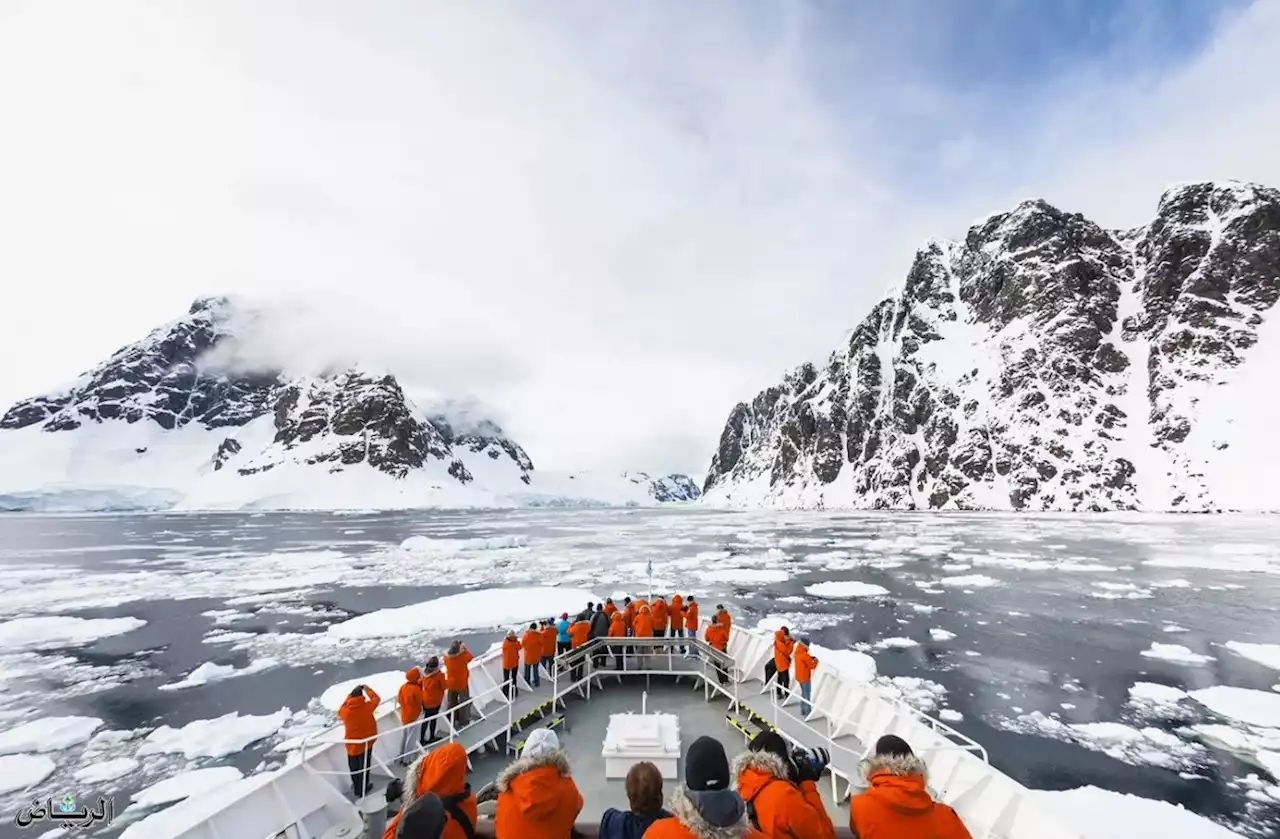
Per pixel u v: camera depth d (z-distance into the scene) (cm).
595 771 760
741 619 2967
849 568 4691
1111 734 1577
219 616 3262
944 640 2555
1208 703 1791
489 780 759
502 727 870
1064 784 1315
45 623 3048
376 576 4572
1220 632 2623
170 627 3027
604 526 10600
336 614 3294
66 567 5259
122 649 2631
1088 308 12450
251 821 623
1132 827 1077
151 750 1567
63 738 1648
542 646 1070
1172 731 1597
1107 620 2869
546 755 349
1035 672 2114
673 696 1041
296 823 643
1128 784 1311
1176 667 2152
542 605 3238
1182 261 11762
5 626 3008
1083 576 4044
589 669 1059
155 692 2045
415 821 284
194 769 1458
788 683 1012
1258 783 1308
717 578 4269
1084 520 8262
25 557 6053
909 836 305
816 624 2856
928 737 755
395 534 8956
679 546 6706
